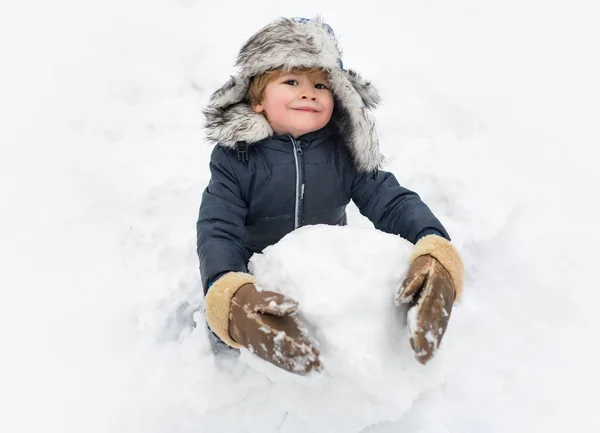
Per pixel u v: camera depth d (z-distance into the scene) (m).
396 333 1.34
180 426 1.69
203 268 1.57
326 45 1.65
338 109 1.79
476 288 2.13
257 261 1.50
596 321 2.00
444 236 1.64
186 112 3.18
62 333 2.03
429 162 2.73
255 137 1.71
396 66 3.42
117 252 2.40
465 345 1.87
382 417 1.37
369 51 3.56
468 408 1.71
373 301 1.33
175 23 3.80
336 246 1.41
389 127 2.96
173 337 2.01
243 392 1.71
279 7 3.91
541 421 1.69
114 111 3.22
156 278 2.25
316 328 1.29
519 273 2.19
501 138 3.00
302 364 1.21
